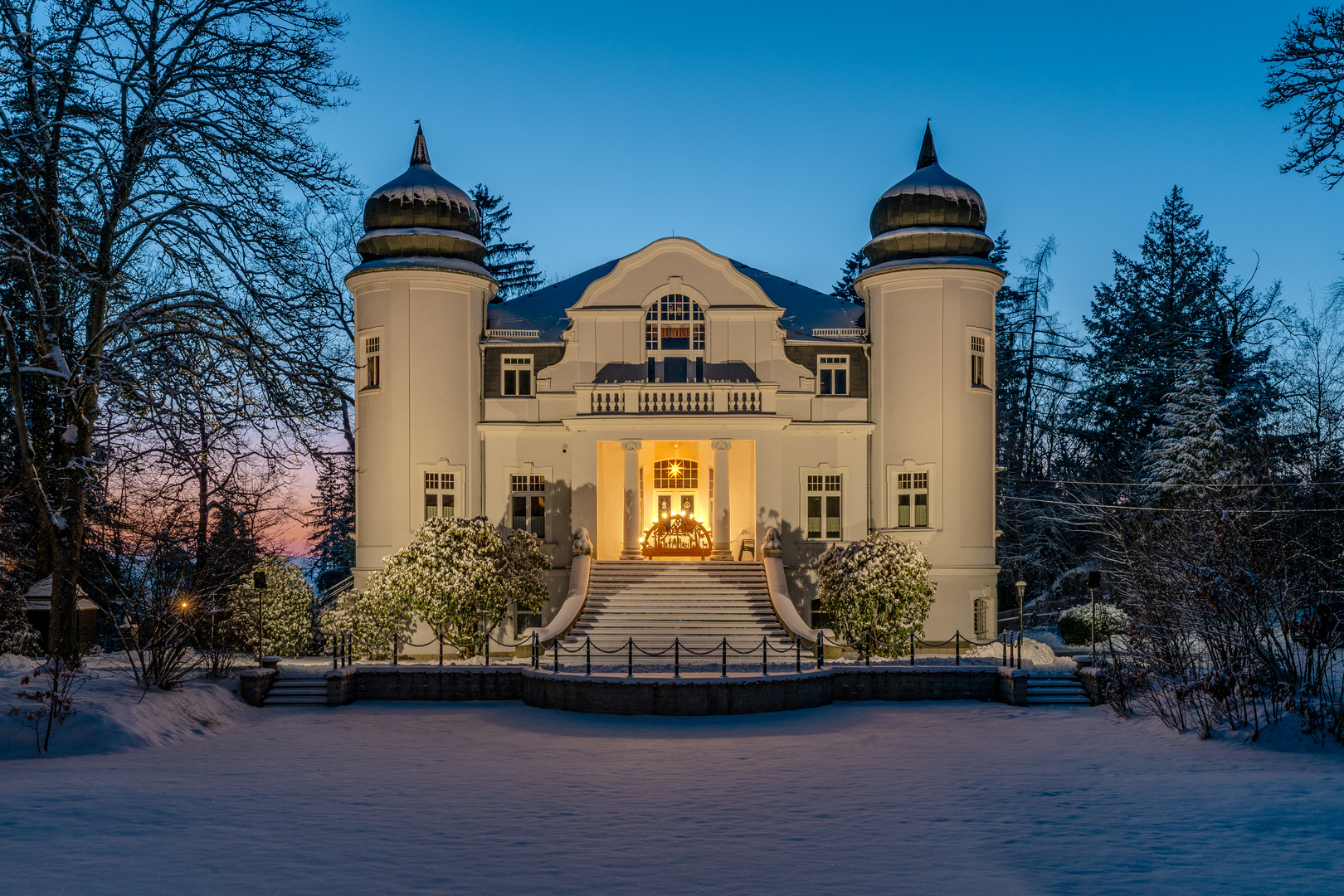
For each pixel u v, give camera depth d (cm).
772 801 1569
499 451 3731
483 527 3173
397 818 1424
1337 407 4938
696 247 3744
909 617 3014
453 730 2291
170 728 2192
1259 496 3875
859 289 3838
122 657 2919
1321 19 2133
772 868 1184
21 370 2481
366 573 3631
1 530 3128
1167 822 1401
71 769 1798
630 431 3572
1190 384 4547
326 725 2359
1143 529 3597
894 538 3522
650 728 2311
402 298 3659
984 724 2359
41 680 2339
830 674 2670
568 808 1509
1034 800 1569
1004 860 1216
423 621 3297
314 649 3850
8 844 1215
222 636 2952
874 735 2217
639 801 1559
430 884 1099
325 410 2731
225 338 2564
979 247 3716
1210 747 2033
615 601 3319
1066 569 5503
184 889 1060
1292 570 2642
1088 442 5875
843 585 3072
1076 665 2792
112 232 2588
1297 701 2066
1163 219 5912
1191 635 2553
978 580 3612
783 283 4294
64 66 2439
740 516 3784
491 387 3766
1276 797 1519
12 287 2736
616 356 3750
